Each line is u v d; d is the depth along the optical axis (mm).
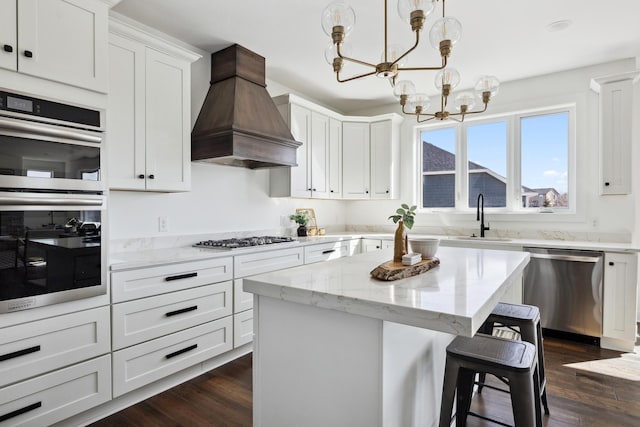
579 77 3541
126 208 2684
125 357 2084
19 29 1661
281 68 3549
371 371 1199
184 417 2027
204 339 2520
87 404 1920
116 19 2393
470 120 4199
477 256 2189
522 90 3828
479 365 1334
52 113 1773
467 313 998
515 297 3324
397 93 2365
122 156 2330
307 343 1352
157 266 2238
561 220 3645
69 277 1838
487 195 4164
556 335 3244
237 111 2865
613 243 3246
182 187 2693
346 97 4410
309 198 4059
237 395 2266
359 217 4973
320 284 1372
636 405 2117
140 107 2426
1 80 1613
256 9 2531
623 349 2928
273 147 3113
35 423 1735
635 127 3484
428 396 1593
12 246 1643
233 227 3479
